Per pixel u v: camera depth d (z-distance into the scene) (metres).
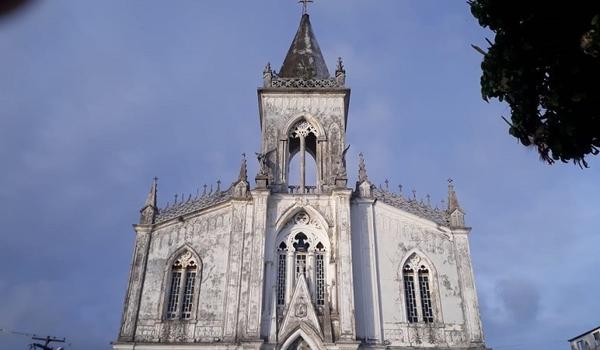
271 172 36.03
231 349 29.61
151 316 31.05
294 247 33.47
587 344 42.12
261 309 30.47
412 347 30.41
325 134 37.41
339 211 33.25
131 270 32.28
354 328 29.77
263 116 38.19
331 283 31.73
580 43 9.50
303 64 42.09
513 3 10.41
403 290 32.22
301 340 30.19
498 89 11.08
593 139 10.31
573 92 9.82
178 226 33.91
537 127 10.84
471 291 32.25
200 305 31.41
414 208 35.19
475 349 30.33
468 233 34.19
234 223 33.62
